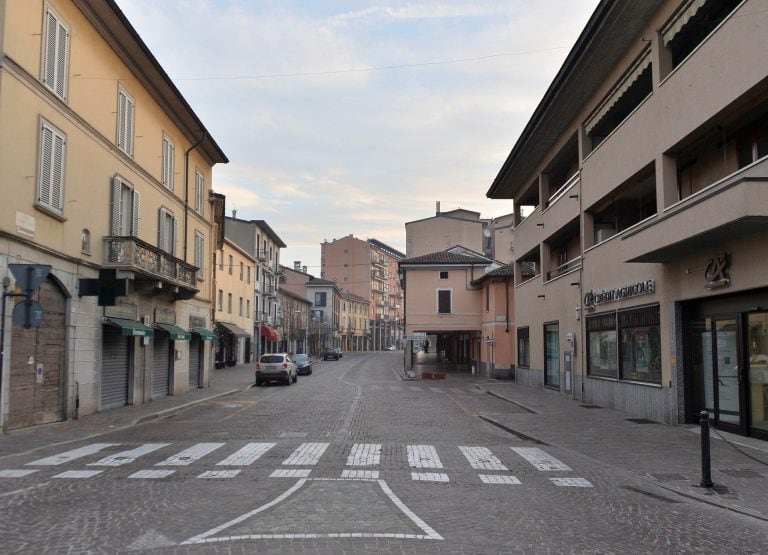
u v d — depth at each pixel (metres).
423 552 5.98
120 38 19.48
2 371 13.59
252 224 59.44
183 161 27.62
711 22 14.73
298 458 11.33
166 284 22.77
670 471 10.35
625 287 18.88
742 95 12.24
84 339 17.62
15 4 14.02
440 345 84.31
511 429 15.50
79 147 17.34
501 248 68.62
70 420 16.62
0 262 13.52
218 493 8.42
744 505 8.21
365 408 21.14
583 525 7.14
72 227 16.92
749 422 13.46
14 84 13.98
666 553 6.18
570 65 19.61
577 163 26.78
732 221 11.30
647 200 20.28
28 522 6.93
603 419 17.50
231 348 51.81
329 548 6.02
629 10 16.23
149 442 13.26
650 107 16.50
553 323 27.44
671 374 15.97
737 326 13.77
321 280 101.00
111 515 7.24
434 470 10.41
